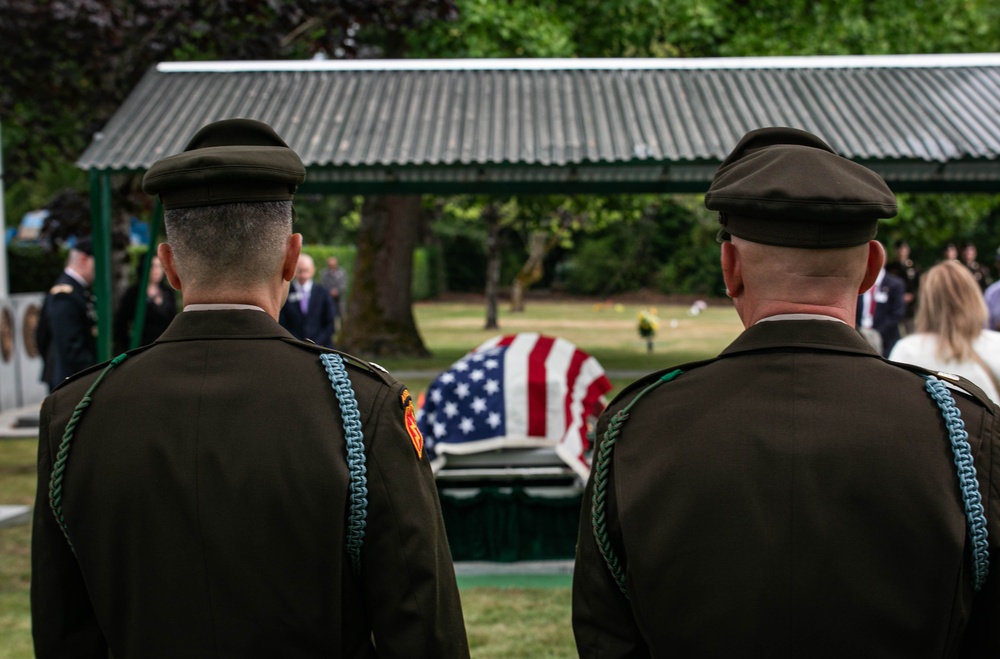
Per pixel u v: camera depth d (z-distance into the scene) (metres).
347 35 9.80
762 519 1.48
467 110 9.45
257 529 1.58
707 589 1.48
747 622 1.46
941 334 3.89
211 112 9.12
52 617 1.71
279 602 1.57
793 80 9.89
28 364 12.05
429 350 17.98
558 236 30.72
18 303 11.85
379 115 9.28
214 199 1.70
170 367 1.70
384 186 10.07
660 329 23.53
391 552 1.60
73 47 9.48
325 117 9.17
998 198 16.31
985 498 1.47
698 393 1.60
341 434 1.63
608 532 1.61
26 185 26.61
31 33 9.36
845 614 1.43
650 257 42.00
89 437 1.67
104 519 1.63
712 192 1.63
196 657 1.57
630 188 10.20
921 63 10.03
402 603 1.60
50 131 11.42
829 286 1.60
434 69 10.35
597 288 42.06
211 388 1.66
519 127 9.09
